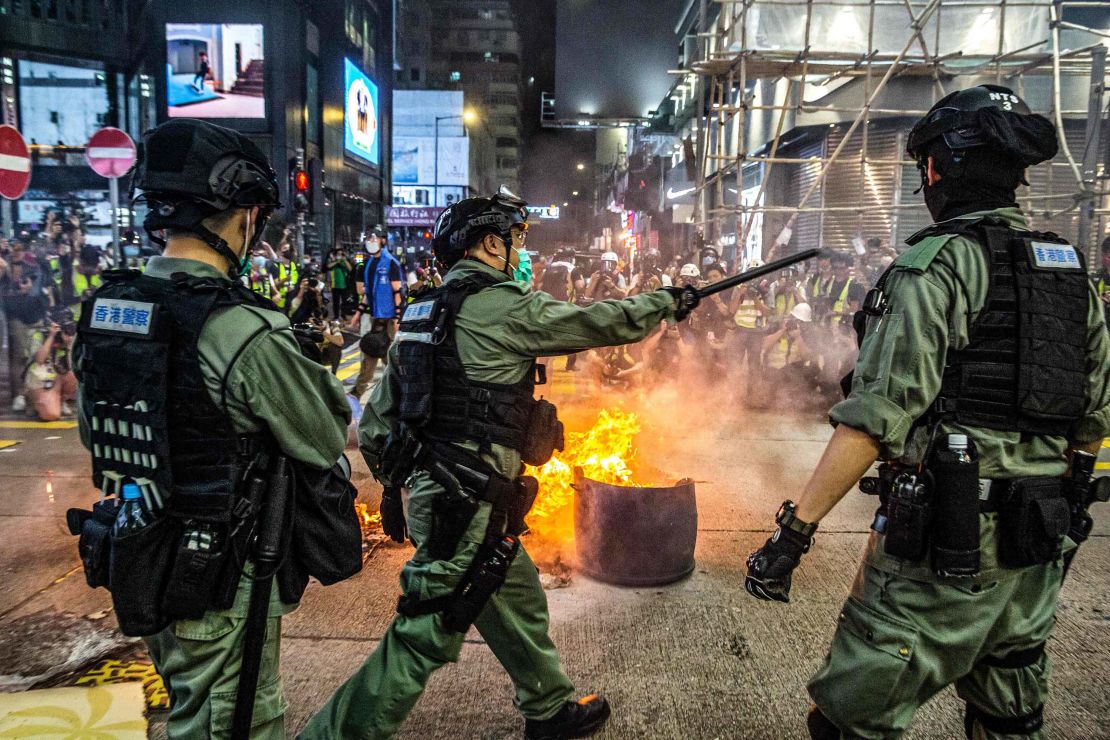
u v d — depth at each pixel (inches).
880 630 65.3
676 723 101.3
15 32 1200.8
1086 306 66.2
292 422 62.6
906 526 63.1
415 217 2421.3
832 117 567.5
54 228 460.1
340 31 1664.6
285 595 65.9
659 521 139.3
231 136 64.9
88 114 1274.6
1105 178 373.7
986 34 482.9
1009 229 65.7
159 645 65.4
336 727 77.8
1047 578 68.7
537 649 90.7
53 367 300.4
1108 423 67.7
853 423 61.9
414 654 77.4
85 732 96.5
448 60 4229.8
